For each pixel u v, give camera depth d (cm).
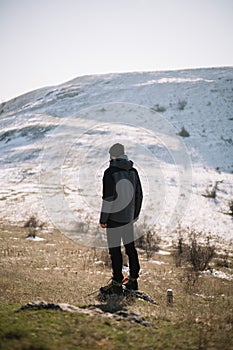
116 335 392
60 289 798
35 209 2384
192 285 1064
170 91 5225
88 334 380
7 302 558
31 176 2673
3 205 2411
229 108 5184
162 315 511
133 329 415
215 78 6334
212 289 1036
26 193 2527
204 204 2741
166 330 430
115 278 616
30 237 1917
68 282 922
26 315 422
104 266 1343
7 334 364
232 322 502
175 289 1002
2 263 1207
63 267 1274
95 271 1246
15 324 391
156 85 5194
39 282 876
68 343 358
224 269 1584
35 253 1518
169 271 1391
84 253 1588
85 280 999
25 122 3198
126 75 5269
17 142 2902
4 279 867
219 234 2267
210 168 3625
